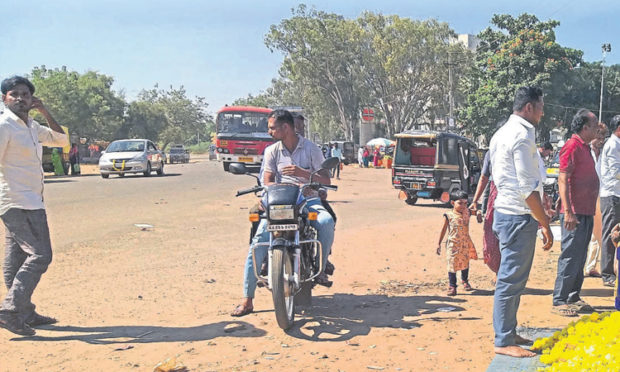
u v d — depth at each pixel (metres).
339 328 5.57
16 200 5.30
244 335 5.37
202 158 92.44
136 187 22.66
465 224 6.95
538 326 5.52
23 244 5.38
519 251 4.63
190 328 5.61
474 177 19.34
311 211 5.89
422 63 70.56
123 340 5.26
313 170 6.28
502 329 4.69
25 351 4.98
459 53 69.44
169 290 7.18
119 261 8.95
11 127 5.24
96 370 4.56
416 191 18.81
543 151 12.81
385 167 50.53
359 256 9.41
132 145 30.17
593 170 5.99
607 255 7.25
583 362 4.10
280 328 5.57
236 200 17.98
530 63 49.16
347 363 4.64
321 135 93.81
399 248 10.14
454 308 6.28
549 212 7.39
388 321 5.80
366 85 73.31
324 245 5.95
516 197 4.62
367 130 80.38
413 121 75.38
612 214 7.14
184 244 10.50
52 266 8.55
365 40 71.38
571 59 51.22
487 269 8.51
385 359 4.72
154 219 13.63
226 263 8.86
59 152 33.88
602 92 59.56
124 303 6.57
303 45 70.12
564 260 6.04
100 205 16.39
